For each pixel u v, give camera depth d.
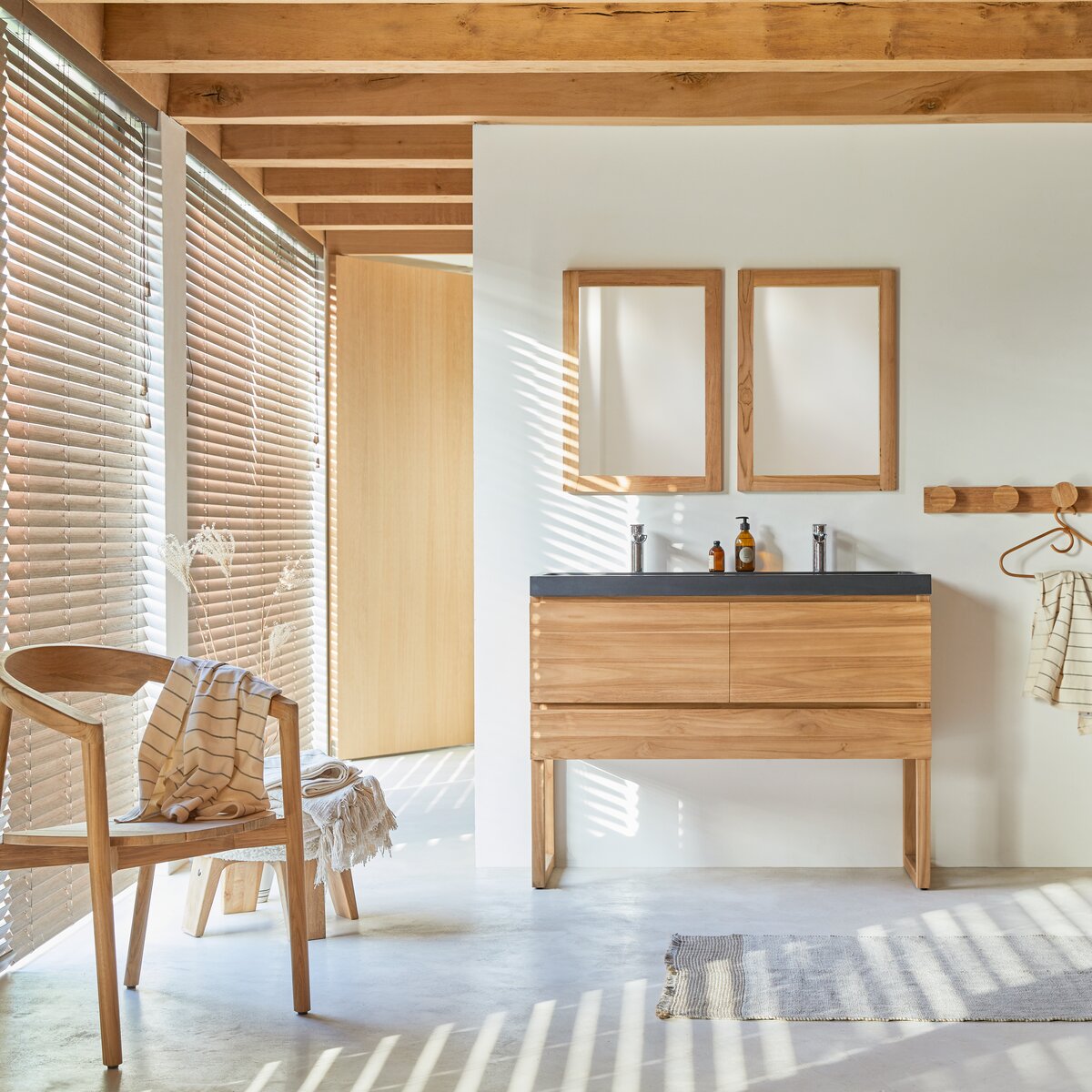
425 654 5.99
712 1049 2.41
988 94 3.79
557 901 3.45
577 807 3.91
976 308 3.86
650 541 3.89
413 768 5.51
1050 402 3.85
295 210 5.27
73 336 3.26
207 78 3.94
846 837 3.87
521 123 3.93
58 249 3.16
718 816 3.88
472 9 3.52
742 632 3.47
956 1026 2.54
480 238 3.90
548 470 3.90
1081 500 3.83
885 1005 2.63
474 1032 2.50
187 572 3.59
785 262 3.88
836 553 3.87
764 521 3.89
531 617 3.51
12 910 2.93
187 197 4.09
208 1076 2.29
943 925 3.21
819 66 3.60
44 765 3.04
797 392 3.88
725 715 3.48
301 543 5.38
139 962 2.77
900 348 3.88
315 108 3.94
